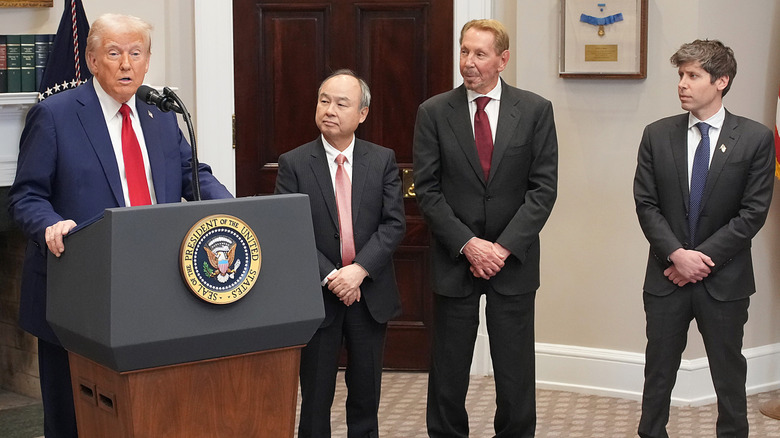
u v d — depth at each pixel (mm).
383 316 3232
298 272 2031
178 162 2732
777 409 4059
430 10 4484
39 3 4031
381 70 4551
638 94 4160
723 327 3320
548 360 4449
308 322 2041
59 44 3842
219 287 1911
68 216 2590
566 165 4324
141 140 2682
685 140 3387
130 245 1838
